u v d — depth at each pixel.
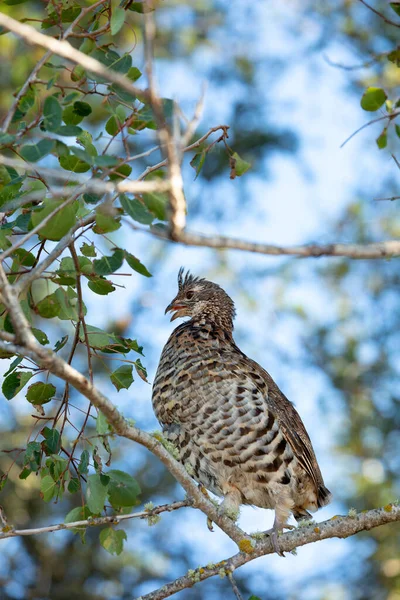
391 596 16.27
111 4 8.27
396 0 10.40
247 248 6.36
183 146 6.32
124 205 7.02
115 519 8.09
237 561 8.91
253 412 10.62
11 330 8.07
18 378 8.23
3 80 19.70
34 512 17.00
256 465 10.65
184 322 12.51
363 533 16.91
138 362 8.20
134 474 17.61
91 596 16.64
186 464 10.80
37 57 18.41
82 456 7.86
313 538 9.04
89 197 8.10
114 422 7.50
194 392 10.75
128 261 7.57
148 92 6.14
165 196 7.02
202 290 13.07
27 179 8.27
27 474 8.07
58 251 7.36
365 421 17.83
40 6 18.84
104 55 7.93
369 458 17.42
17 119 7.62
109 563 16.94
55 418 8.15
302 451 11.13
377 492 16.75
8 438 16.70
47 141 6.90
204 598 17.39
